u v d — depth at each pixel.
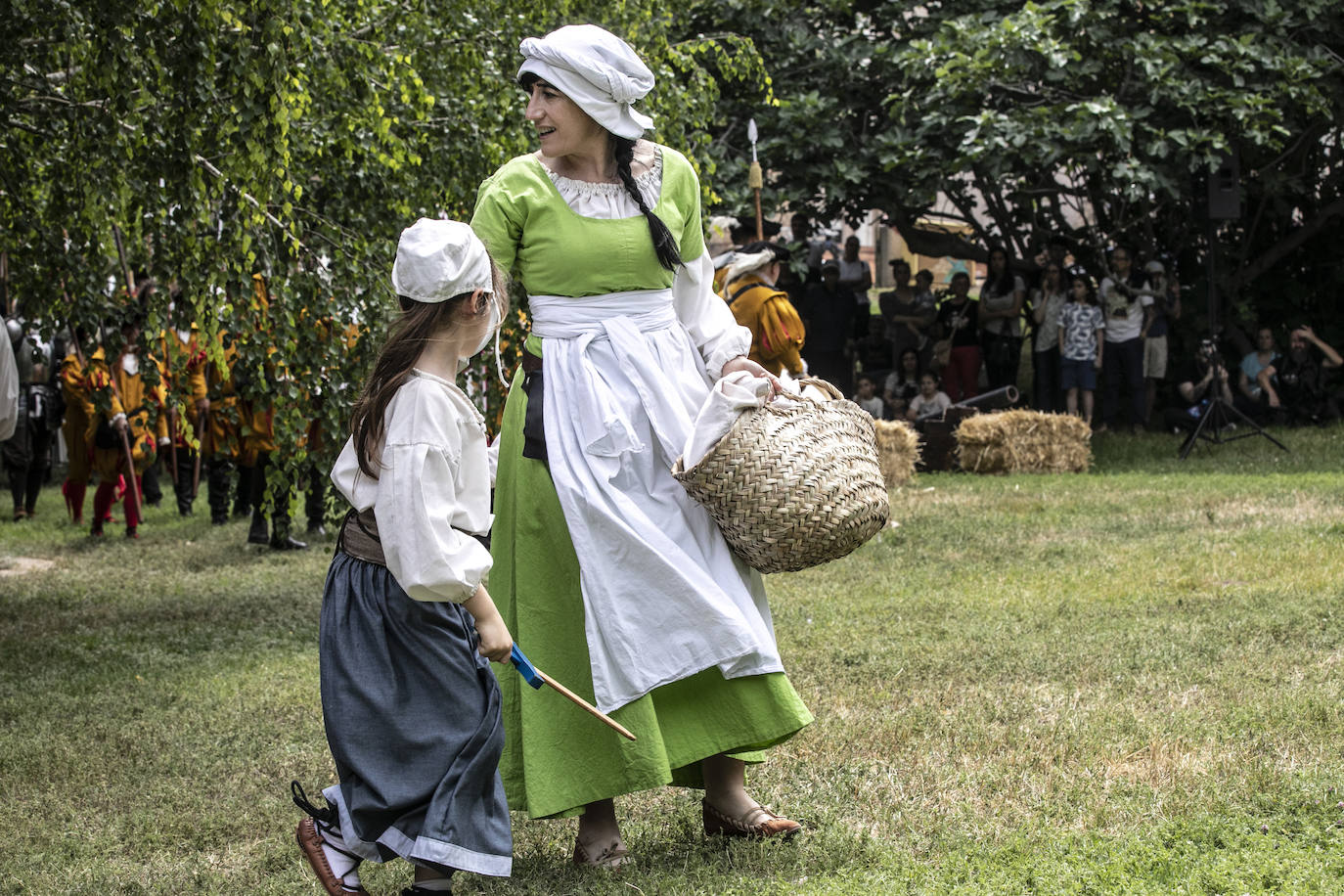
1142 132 15.00
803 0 16.03
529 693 3.73
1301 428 15.66
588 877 3.63
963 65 14.55
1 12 6.17
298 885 3.73
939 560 8.46
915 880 3.41
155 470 13.93
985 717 4.92
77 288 7.40
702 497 3.64
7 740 5.37
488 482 3.16
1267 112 14.25
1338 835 3.54
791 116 15.19
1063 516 9.95
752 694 3.68
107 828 4.34
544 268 3.86
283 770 4.89
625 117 3.81
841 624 6.64
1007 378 16.72
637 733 3.60
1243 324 18.11
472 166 8.02
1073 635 6.14
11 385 6.62
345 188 7.71
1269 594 6.73
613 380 3.81
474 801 3.08
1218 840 3.57
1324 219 17.69
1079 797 3.99
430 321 3.10
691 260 4.03
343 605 3.14
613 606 3.62
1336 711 4.70
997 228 20.50
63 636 7.60
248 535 10.96
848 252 17.89
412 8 8.10
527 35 8.46
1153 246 17.56
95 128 6.57
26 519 13.08
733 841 3.78
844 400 3.85
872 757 4.54
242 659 6.82
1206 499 10.37
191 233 6.84
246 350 7.23
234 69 6.17
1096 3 14.85
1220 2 15.05
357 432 3.04
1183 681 5.26
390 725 3.08
